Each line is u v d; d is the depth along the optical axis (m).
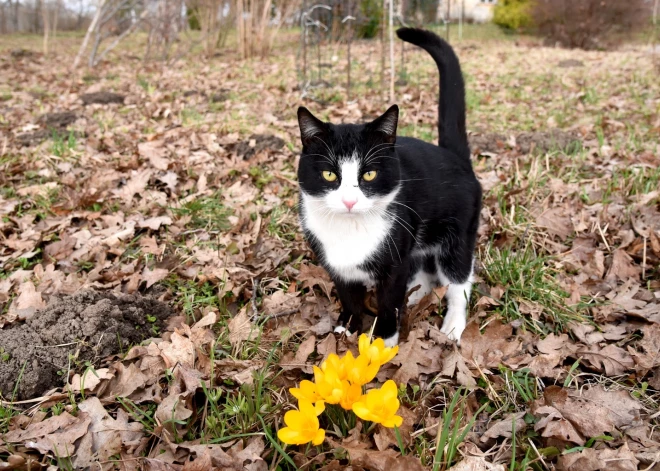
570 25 2.95
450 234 0.65
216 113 1.45
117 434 0.46
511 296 0.66
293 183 0.98
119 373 0.52
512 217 0.81
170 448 0.44
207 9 2.53
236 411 0.46
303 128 0.57
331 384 0.42
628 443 0.45
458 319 0.63
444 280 0.68
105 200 0.90
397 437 0.42
